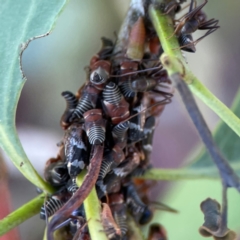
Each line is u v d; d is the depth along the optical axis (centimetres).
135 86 13
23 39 13
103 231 12
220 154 11
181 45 13
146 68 13
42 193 13
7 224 13
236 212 16
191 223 16
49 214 13
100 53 13
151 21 13
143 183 14
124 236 13
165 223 16
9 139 13
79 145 13
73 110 13
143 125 13
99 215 12
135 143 13
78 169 13
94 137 13
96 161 13
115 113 13
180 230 16
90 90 13
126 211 13
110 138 13
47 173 13
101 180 13
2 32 13
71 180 13
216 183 16
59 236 13
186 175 14
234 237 12
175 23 13
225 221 12
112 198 13
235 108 15
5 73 13
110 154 13
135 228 13
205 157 14
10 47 13
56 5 12
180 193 16
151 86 13
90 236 12
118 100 13
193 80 12
